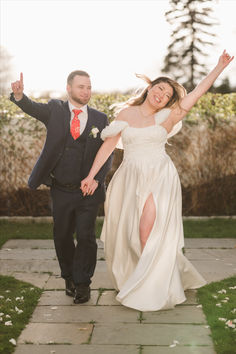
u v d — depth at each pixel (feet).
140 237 14.05
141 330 12.17
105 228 15.01
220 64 14.46
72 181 13.78
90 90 13.65
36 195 26.94
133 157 14.20
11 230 24.95
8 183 26.91
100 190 14.14
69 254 14.58
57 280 16.33
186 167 27.02
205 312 13.20
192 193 27.12
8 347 11.19
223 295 14.42
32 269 17.70
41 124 26.63
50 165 13.62
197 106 26.96
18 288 15.48
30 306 13.74
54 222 14.15
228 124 26.84
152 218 13.89
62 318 12.99
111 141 14.12
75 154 13.70
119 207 14.69
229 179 27.14
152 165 13.99
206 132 26.84
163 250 13.84
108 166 14.12
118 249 14.55
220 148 26.94
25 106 13.07
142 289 13.48
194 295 14.66
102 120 14.11
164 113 14.16
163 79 14.16
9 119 26.68
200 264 18.31
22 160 26.81
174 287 13.69
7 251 20.53
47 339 11.70
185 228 25.03
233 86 74.79
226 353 10.77
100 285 15.65
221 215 27.32
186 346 11.27
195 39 86.07
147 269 13.42
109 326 12.43
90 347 11.27
